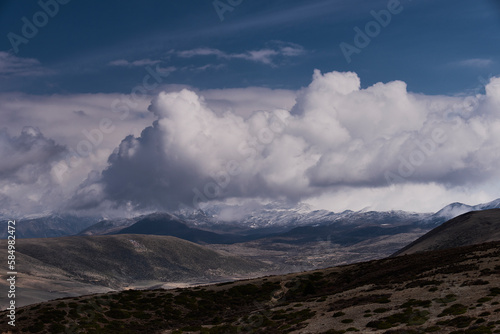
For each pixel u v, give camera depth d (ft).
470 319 193.98
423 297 246.68
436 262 334.85
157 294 385.09
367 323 223.10
